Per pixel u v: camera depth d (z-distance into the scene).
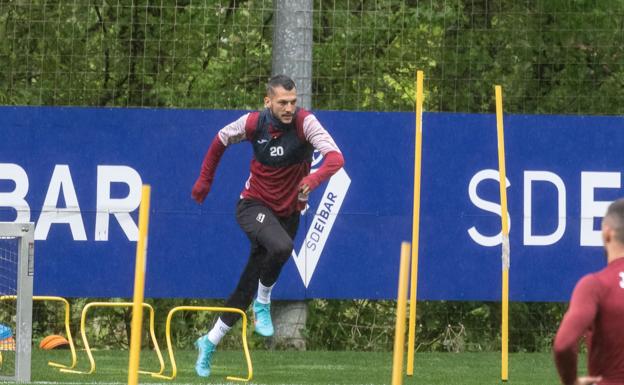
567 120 36.94
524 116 36.91
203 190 29.70
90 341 40.44
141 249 17.59
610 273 13.64
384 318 39.75
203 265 36.03
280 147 28.53
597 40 40.41
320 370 32.09
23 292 26.73
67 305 30.56
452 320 40.00
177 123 36.09
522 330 40.03
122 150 36.00
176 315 40.28
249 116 28.83
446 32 40.69
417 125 29.58
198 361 29.50
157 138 36.06
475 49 40.59
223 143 29.08
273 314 37.59
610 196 37.06
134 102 39.88
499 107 29.50
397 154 36.38
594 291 13.49
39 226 35.75
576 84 40.38
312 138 28.31
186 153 36.09
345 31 40.47
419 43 40.66
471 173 36.66
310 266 36.19
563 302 37.78
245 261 36.16
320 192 36.19
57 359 33.34
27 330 26.92
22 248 26.72
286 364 33.38
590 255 37.00
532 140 36.88
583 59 40.44
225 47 40.50
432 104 40.56
